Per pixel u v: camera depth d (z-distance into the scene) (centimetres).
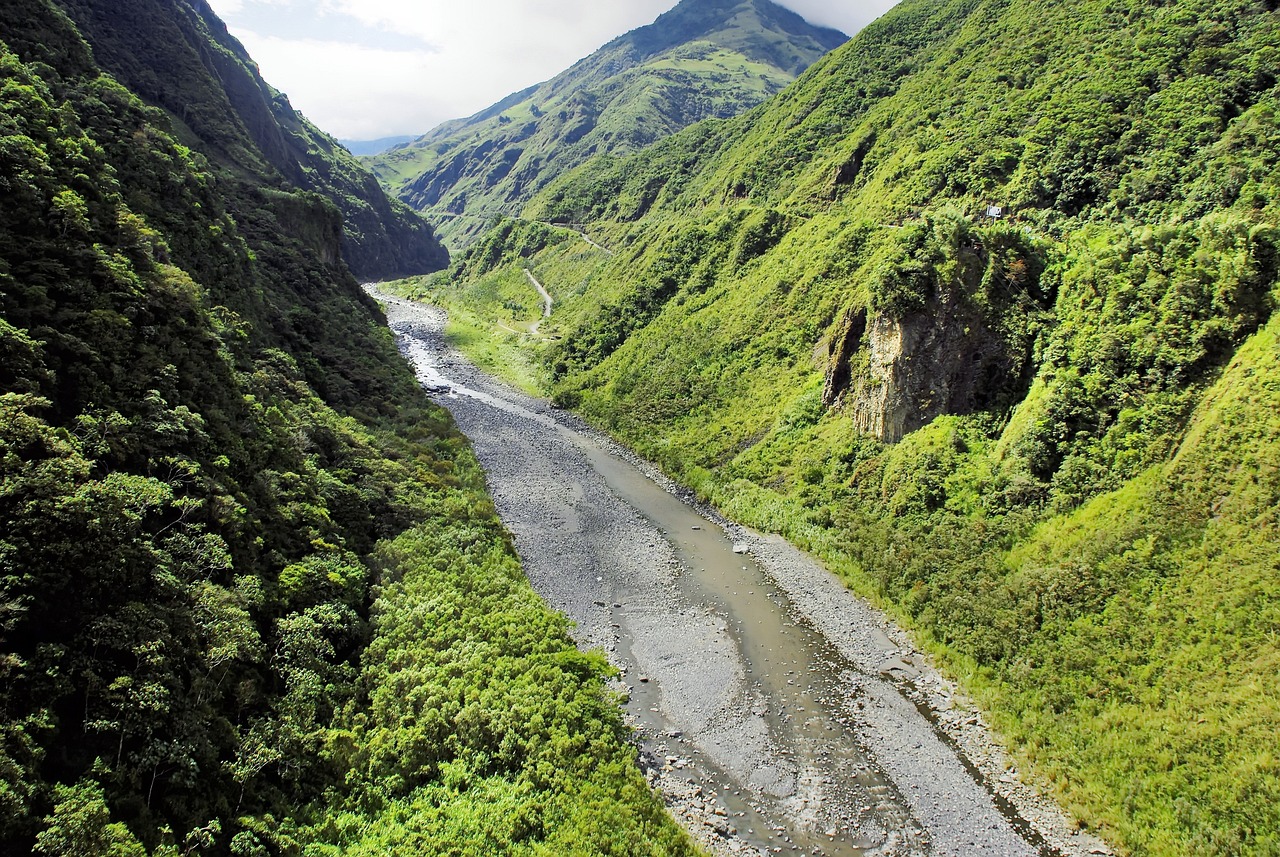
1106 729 3136
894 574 4525
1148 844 2716
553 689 3434
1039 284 4897
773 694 3750
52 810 1953
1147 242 4347
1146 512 3612
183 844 2220
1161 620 3297
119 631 2422
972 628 3922
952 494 4622
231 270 5962
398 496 4972
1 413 2562
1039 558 3919
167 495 2909
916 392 5141
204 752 2475
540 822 2728
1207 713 2922
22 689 2139
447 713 3183
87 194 4025
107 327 3338
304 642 3188
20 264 3259
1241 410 3472
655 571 4966
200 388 3838
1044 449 4262
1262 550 3131
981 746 3347
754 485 5972
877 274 5462
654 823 2839
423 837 2611
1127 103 6169
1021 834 2898
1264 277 3753
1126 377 4078
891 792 3128
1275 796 2569
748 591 4744
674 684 3809
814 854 2830
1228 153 5047
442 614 3869
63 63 5919
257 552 3478
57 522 2422
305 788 2767
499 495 6006
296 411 5128
